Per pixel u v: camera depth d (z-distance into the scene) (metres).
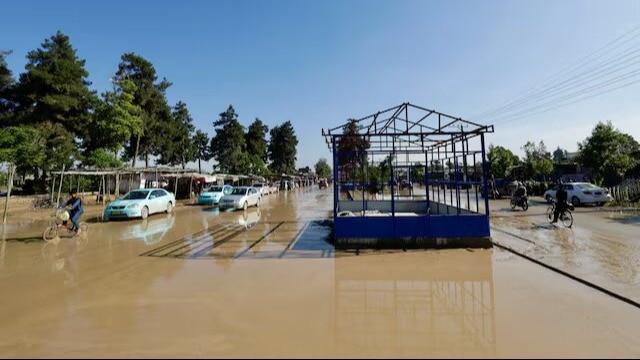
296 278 5.86
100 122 25.17
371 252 7.76
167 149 43.16
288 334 3.79
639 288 4.92
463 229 8.10
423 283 5.48
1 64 31.16
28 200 21.36
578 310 4.27
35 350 3.53
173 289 5.37
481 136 8.32
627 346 3.38
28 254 8.07
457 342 3.54
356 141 11.50
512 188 23.20
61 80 30.53
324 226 12.19
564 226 10.66
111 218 14.65
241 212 17.75
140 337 3.77
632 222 11.16
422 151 11.41
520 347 3.40
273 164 87.69
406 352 3.37
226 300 4.86
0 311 4.58
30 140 22.42
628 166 23.05
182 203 24.58
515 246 7.87
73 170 19.78
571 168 34.88
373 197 19.11
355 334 3.77
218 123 64.81
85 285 5.65
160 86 40.34
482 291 5.04
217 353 3.39
